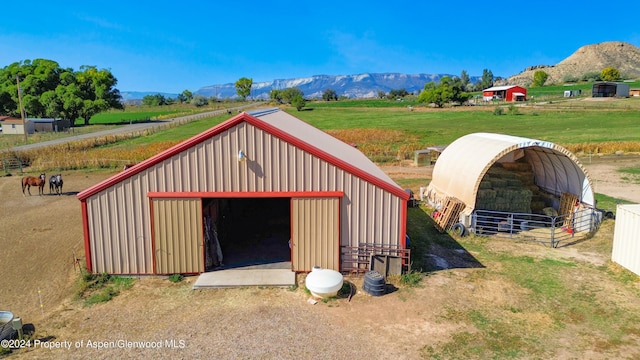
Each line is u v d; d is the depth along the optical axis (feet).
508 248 53.01
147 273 44.60
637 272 43.78
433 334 33.73
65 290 42.11
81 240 56.34
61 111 258.16
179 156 42.98
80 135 192.13
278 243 54.44
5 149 138.10
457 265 47.57
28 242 55.83
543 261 48.57
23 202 77.61
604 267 46.57
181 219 43.88
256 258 48.98
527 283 42.80
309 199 43.96
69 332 34.24
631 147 118.01
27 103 256.32
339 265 45.11
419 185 88.28
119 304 38.91
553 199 66.59
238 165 43.24
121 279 44.09
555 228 60.18
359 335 33.60
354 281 43.68
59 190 87.51
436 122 207.92
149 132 191.21
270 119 57.11
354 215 44.50
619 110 211.41
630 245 44.73
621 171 96.84
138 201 43.52
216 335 33.60
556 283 42.73
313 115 280.10
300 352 31.27
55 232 59.82
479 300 39.34
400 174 101.19
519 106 259.60
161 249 44.19
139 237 44.01
